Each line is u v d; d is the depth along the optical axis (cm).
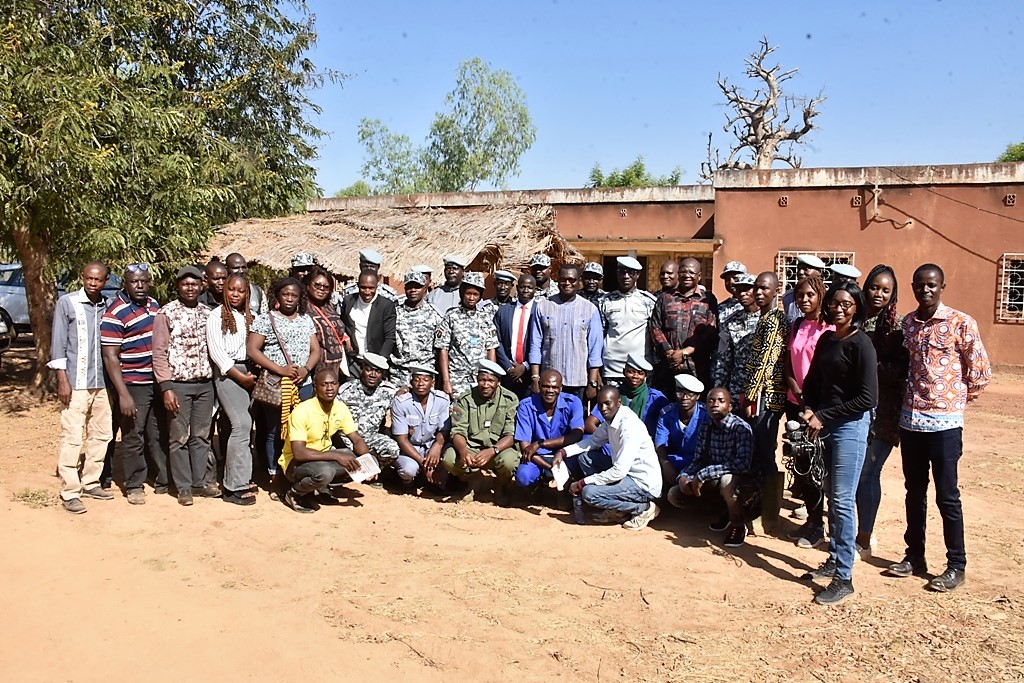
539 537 600
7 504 618
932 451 506
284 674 387
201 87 1611
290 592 484
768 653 418
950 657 415
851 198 1650
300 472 636
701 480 587
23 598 462
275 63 1647
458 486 725
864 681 390
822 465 506
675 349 688
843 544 487
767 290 603
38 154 935
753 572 537
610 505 621
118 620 439
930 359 503
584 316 735
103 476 675
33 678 379
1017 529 631
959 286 1591
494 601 478
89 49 1074
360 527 611
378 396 715
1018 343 1559
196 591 480
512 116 3119
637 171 3753
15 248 1116
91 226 1049
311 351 687
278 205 1695
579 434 672
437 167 3172
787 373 579
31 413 1021
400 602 473
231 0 1578
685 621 457
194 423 655
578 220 1916
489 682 385
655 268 1942
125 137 1094
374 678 386
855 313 483
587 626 447
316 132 1811
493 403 686
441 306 880
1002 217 1554
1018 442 988
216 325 641
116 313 625
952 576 505
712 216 1819
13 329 1608
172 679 380
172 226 1143
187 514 621
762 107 3294
